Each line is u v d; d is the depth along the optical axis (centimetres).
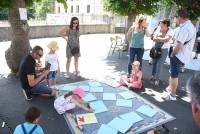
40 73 590
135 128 454
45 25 1675
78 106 513
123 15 1097
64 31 674
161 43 657
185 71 829
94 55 1076
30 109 352
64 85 650
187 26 518
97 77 739
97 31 2097
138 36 673
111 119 481
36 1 798
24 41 693
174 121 485
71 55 695
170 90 600
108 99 571
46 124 457
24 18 678
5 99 555
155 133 261
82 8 2964
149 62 924
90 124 460
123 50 1148
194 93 85
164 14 1283
